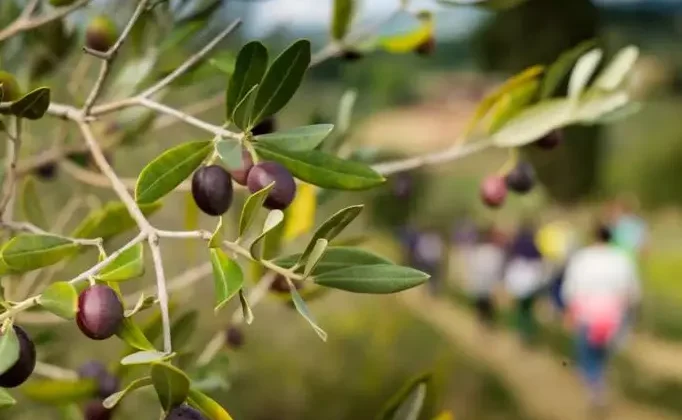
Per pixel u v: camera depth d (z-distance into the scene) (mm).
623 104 904
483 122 939
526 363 6438
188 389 645
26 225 820
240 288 697
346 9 1003
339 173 758
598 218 5633
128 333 688
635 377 6305
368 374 3607
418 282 736
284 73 742
